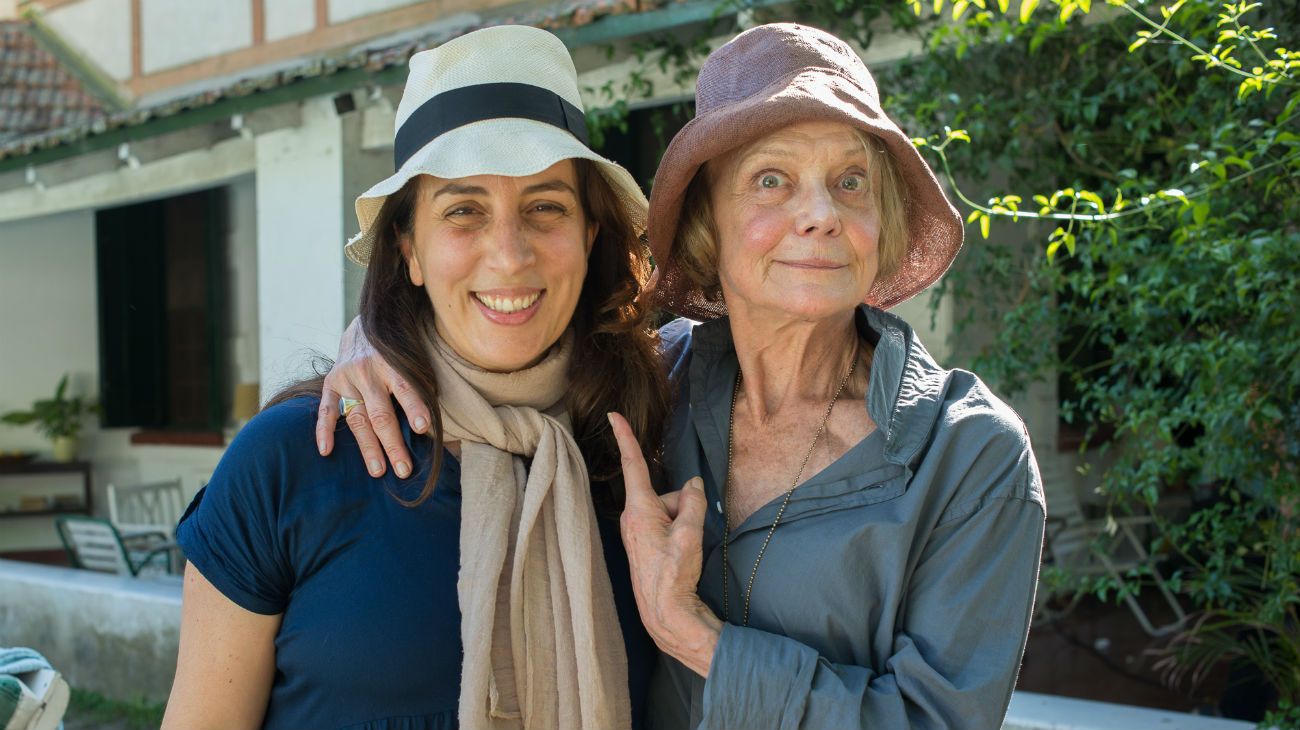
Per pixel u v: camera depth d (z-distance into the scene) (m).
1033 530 1.55
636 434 1.81
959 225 1.68
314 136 6.12
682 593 1.58
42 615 5.67
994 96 4.07
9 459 9.45
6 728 2.48
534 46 1.71
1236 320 3.44
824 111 1.51
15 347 9.71
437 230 1.66
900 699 1.48
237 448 1.61
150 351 9.27
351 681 1.57
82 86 9.61
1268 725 3.15
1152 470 3.47
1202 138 3.42
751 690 1.49
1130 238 3.56
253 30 8.22
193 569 1.59
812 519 1.60
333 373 1.72
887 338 1.64
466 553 1.59
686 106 5.74
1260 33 2.61
